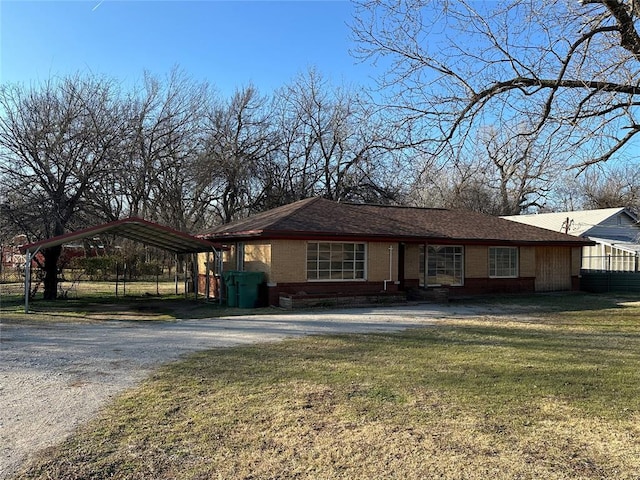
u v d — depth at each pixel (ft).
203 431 17.28
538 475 14.01
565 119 29.94
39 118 69.56
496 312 53.62
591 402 20.47
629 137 31.22
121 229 56.18
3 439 16.58
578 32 31.50
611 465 14.66
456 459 15.05
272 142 117.50
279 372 25.39
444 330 39.86
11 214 66.44
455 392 21.79
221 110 111.04
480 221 81.20
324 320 46.19
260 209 115.24
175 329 40.81
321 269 60.80
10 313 52.65
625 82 30.99
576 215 109.40
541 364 27.25
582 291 83.20
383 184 107.24
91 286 99.60
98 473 14.17
